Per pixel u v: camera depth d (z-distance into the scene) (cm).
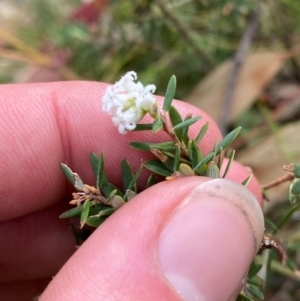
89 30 8
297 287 7
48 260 6
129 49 8
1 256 6
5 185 5
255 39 8
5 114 5
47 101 5
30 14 10
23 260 6
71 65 9
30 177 5
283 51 8
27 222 6
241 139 7
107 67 9
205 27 8
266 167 7
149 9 8
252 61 7
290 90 8
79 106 5
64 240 6
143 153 5
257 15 8
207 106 7
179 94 8
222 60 8
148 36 8
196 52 8
